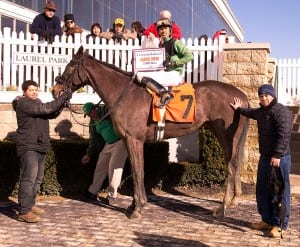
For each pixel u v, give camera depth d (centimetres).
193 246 518
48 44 934
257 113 574
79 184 773
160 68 682
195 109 643
